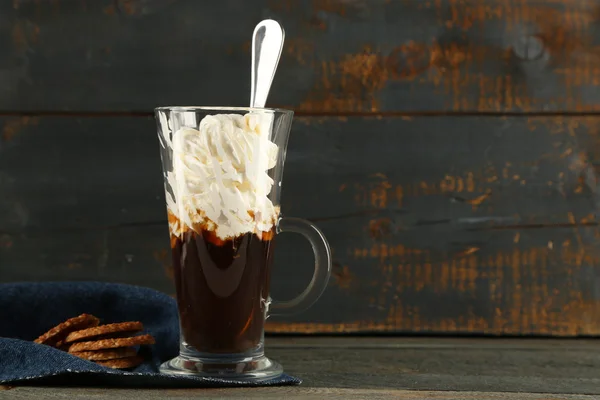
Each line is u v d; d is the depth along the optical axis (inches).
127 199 42.3
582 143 42.1
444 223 42.3
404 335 42.4
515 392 34.1
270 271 34.3
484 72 42.1
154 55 42.1
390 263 42.3
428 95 42.1
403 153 42.2
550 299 42.3
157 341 36.0
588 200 42.2
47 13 42.1
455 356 38.6
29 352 33.3
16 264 42.4
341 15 42.0
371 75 42.1
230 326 33.5
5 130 42.2
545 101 42.1
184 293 33.7
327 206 42.2
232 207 33.3
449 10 42.0
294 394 33.2
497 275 42.3
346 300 42.4
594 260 42.2
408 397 33.4
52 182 42.3
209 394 32.8
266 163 33.6
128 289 37.0
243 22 42.1
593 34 42.0
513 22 42.0
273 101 42.1
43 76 42.1
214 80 42.1
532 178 42.2
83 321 35.4
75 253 42.4
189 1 42.0
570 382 35.3
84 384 33.4
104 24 42.1
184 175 33.4
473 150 42.1
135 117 42.2
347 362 37.5
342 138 42.1
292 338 41.8
